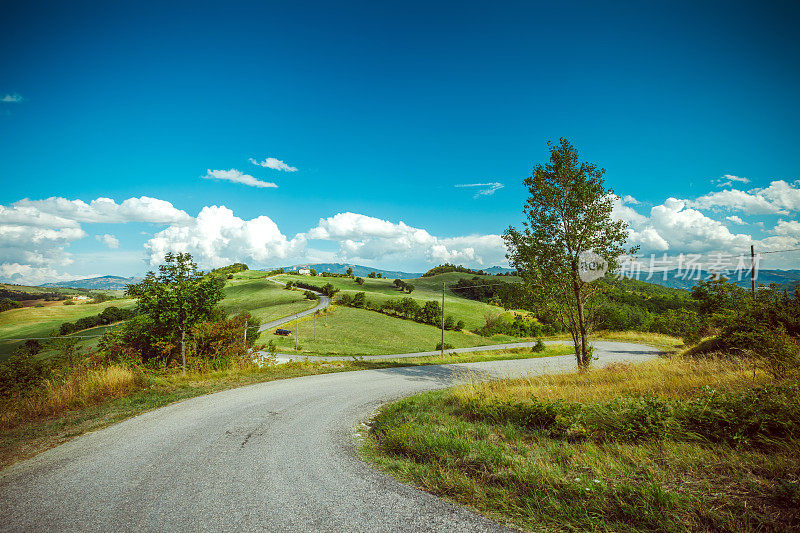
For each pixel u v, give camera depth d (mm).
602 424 5637
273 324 68875
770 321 10852
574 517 3469
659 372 10484
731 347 11500
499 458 4879
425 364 25312
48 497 4328
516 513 3660
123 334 14344
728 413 5090
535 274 15938
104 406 9305
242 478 4895
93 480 4836
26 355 14281
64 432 7148
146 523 3693
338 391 12688
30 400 8977
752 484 3527
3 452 6004
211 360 15195
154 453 5949
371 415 9219
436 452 5371
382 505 4016
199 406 9508
